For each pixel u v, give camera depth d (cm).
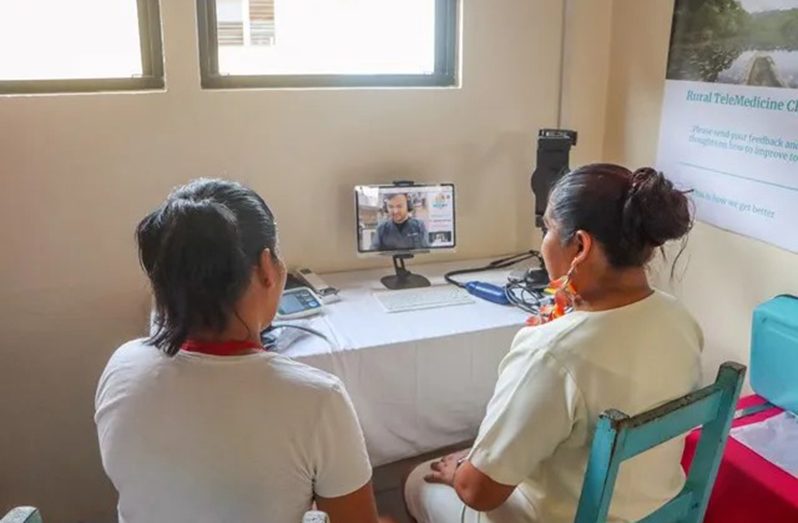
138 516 101
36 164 199
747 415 176
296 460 99
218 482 96
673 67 221
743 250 203
